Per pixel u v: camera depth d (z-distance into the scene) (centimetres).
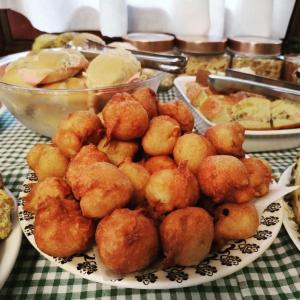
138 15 136
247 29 135
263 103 75
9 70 71
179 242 32
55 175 45
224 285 40
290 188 46
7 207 41
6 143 76
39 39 102
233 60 112
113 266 32
